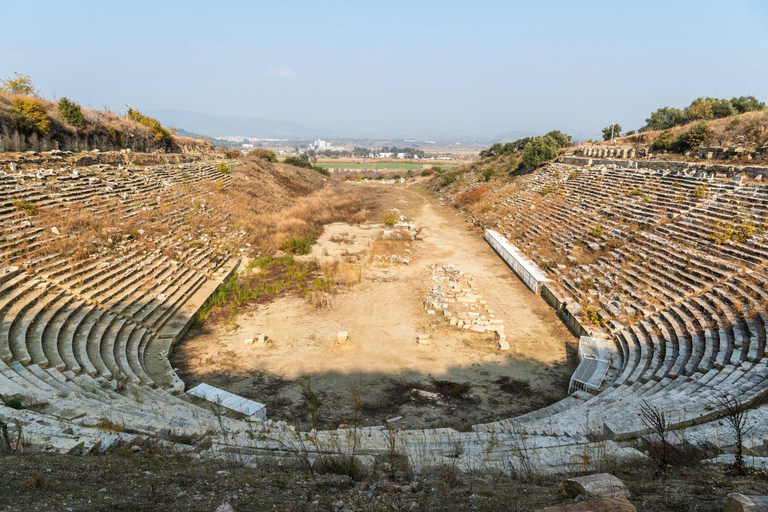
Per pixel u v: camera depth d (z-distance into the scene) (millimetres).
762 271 19844
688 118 61812
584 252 30359
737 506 5344
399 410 15094
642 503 6301
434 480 7957
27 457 7449
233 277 29000
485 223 48031
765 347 14703
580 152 57344
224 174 54312
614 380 16312
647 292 21953
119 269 23062
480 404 15656
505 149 91938
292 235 39188
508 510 6480
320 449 9453
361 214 53875
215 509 6121
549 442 10555
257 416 13930
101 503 6109
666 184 34250
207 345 19812
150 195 36031
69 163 33844
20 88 41656
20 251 20672
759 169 29078
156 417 11453
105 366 15422
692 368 14945
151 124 57125
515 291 27875
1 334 15000
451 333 21422
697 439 9211
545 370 18219
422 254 36562
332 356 18953
